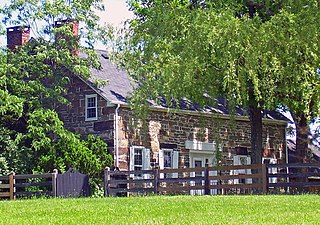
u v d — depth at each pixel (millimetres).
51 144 30125
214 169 24781
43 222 12719
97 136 31234
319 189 29109
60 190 26422
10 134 31172
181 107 33094
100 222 12367
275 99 25359
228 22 23469
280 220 12172
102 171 29812
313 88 24141
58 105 32844
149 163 31750
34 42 32312
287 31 23531
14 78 30953
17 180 29719
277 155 37719
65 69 32625
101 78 32844
